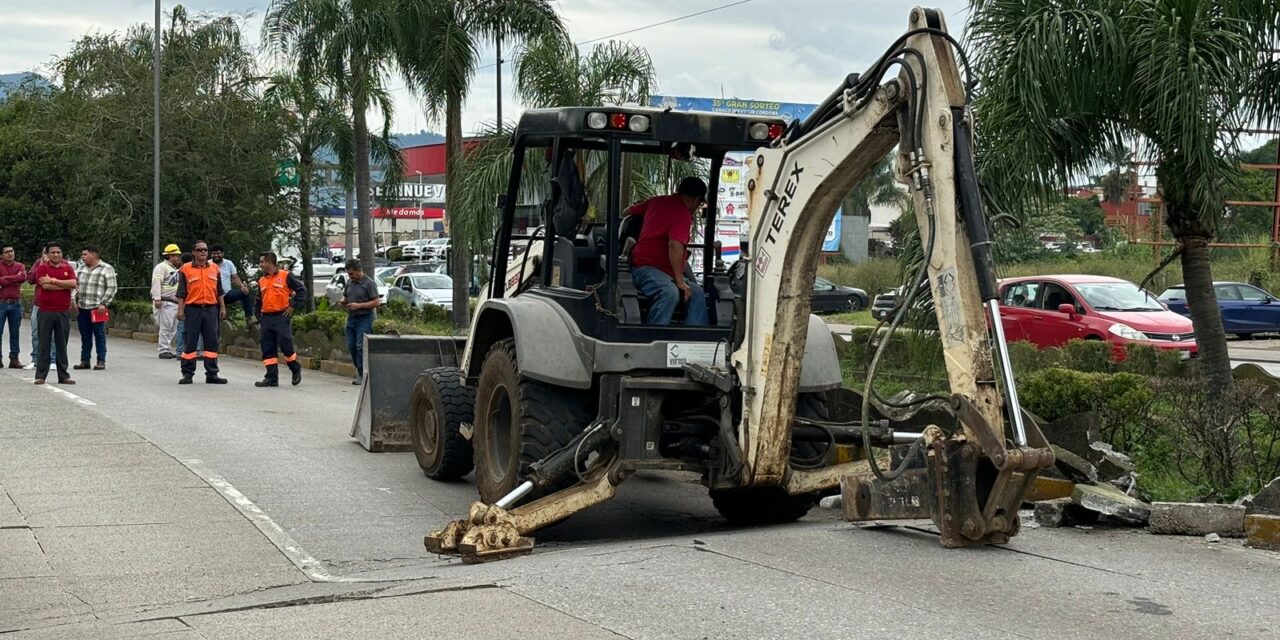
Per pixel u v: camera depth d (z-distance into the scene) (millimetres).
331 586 6949
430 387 10938
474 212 20281
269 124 33125
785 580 6516
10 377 19266
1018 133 10406
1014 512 6883
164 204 32594
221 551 8156
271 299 18469
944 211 6637
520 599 6332
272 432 13516
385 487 10648
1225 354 10680
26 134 35312
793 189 7680
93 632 6051
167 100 32656
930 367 11727
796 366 7980
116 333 30984
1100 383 9750
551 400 8656
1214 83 9969
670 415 8695
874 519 7418
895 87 6758
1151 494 8703
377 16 23062
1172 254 10891
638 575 6723
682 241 8883
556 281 9148
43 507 9359
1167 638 5473
